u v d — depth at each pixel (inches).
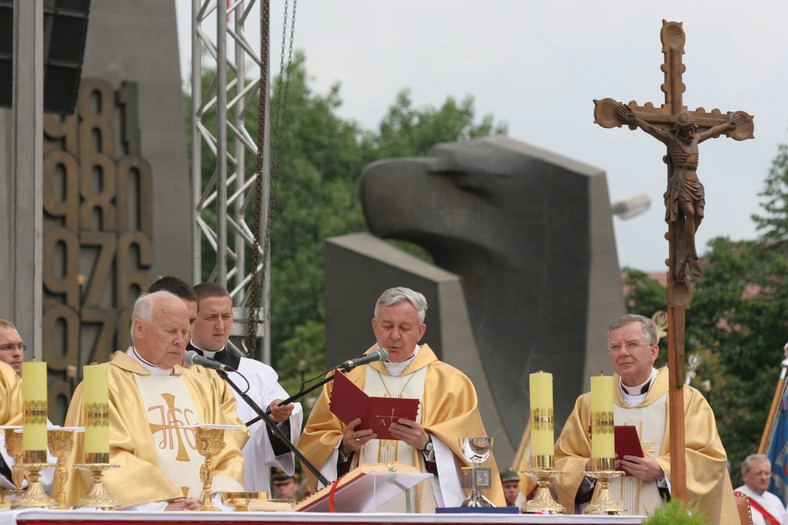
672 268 324.8
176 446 333.1
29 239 450.0
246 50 615.8
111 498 282.0
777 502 578.2
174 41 885.2
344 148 2123.5
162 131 876.6
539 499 295.3
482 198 1091.9
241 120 621.0
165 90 879.7
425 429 366.6
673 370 323.0
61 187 838.5
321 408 382.9
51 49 557.0
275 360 1872.5
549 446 295.4
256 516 253.9
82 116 850.1
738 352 1157.7
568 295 1063.6
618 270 1069.1
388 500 296.0
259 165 560.4
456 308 1010.1
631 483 358.6
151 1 882.8
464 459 358.0
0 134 800.3
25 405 275.3
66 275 826.8
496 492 366.3
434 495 365.1
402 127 2258.9
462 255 1087.0
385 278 1029.8
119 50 871.7
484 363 1058.7
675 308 323.6
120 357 339.0
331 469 370.9
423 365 385.1
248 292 600.4
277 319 1877.5
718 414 1110.4
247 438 350.0
